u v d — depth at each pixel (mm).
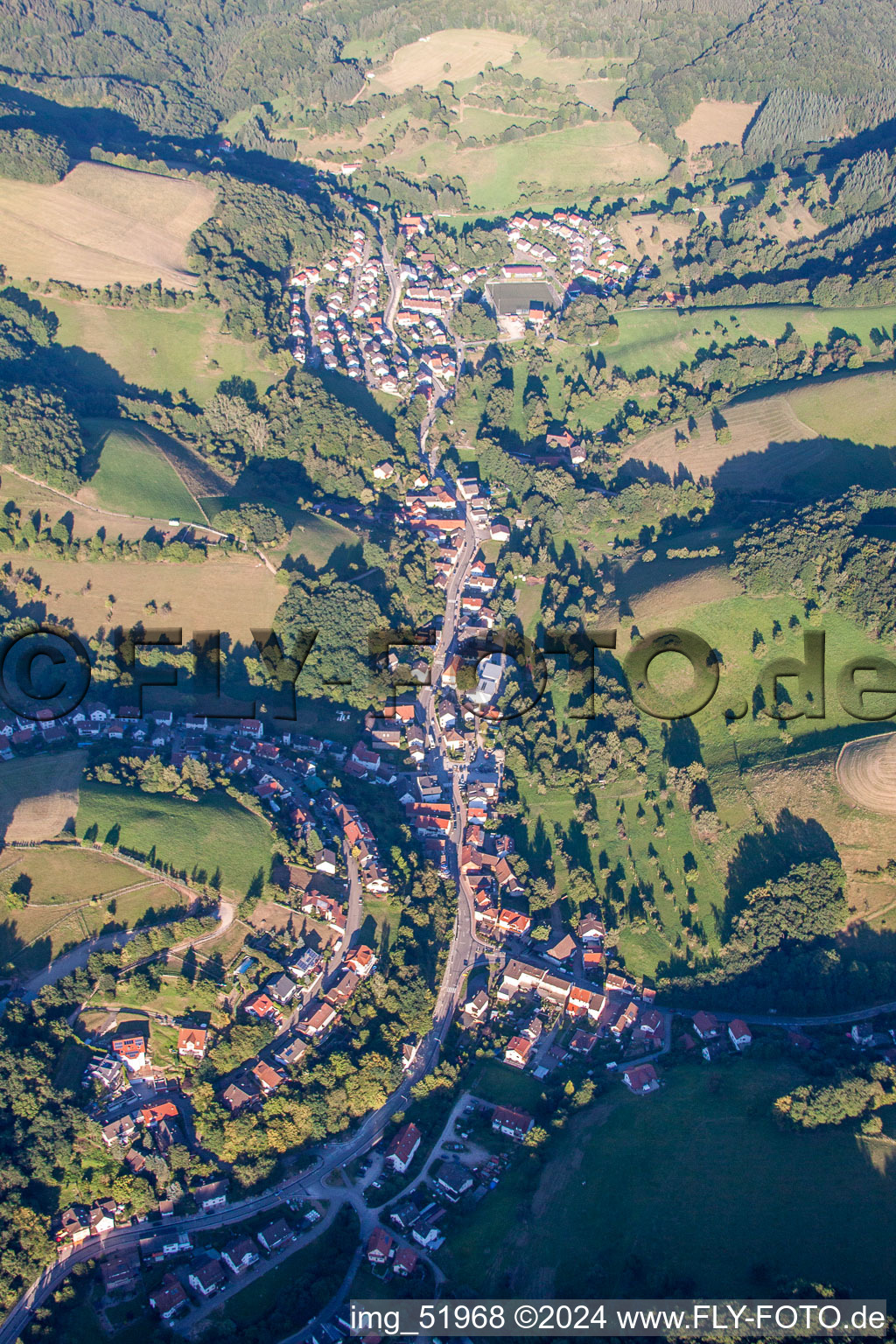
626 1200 185750
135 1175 190750
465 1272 181500
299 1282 179000
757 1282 166875
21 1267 176750
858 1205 176125
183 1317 175250
